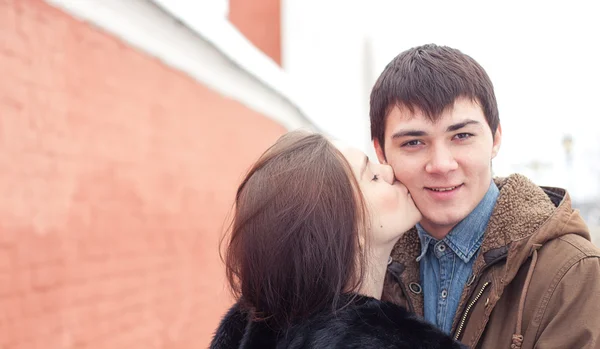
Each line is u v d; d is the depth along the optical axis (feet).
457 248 5.67
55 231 9.23
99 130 10.57
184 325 14.06
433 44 5.78
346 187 4.80
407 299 6.07
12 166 8.32
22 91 8.57
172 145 13.58
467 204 5.50
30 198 8.68
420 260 6.10
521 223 5.20
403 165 5.58
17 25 8.53
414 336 4.34
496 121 5.72
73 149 9.78
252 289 4.86
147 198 12.36
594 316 4.72
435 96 5.32
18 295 8.36
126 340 11.27
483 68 5.67
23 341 8.38
